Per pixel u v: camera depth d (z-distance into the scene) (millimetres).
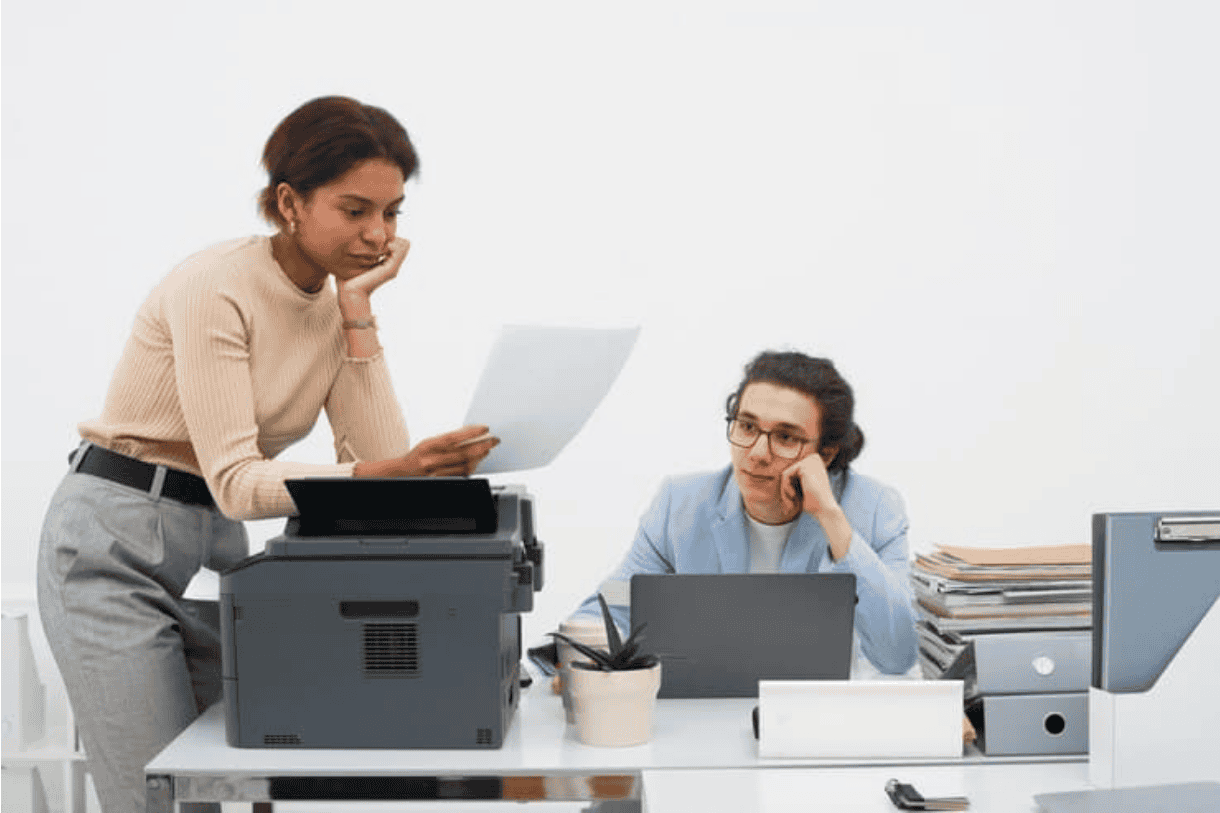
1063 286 2959
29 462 2975
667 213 2975
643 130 2967
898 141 2959
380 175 2123
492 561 1617
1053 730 1615
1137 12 2924
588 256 2986
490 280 2984
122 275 2967
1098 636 1483
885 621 2232
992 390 2969
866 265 2967
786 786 1474
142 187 2959
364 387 2186
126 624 1980
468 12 2959
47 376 2967
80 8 2936
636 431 2992
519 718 1774
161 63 2947
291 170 2082
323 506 1686
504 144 2963
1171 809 1328
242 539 2232
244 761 1588
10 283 2963
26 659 2688
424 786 1555
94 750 1980
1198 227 2939
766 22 2961
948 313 2969
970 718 1675
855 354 2973
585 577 2994
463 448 1730
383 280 2191
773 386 2535
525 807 2811
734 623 1855
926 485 2984
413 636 1627
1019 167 2947
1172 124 2930
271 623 1634
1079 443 2973
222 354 1932
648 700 1645
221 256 1996
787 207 2967
